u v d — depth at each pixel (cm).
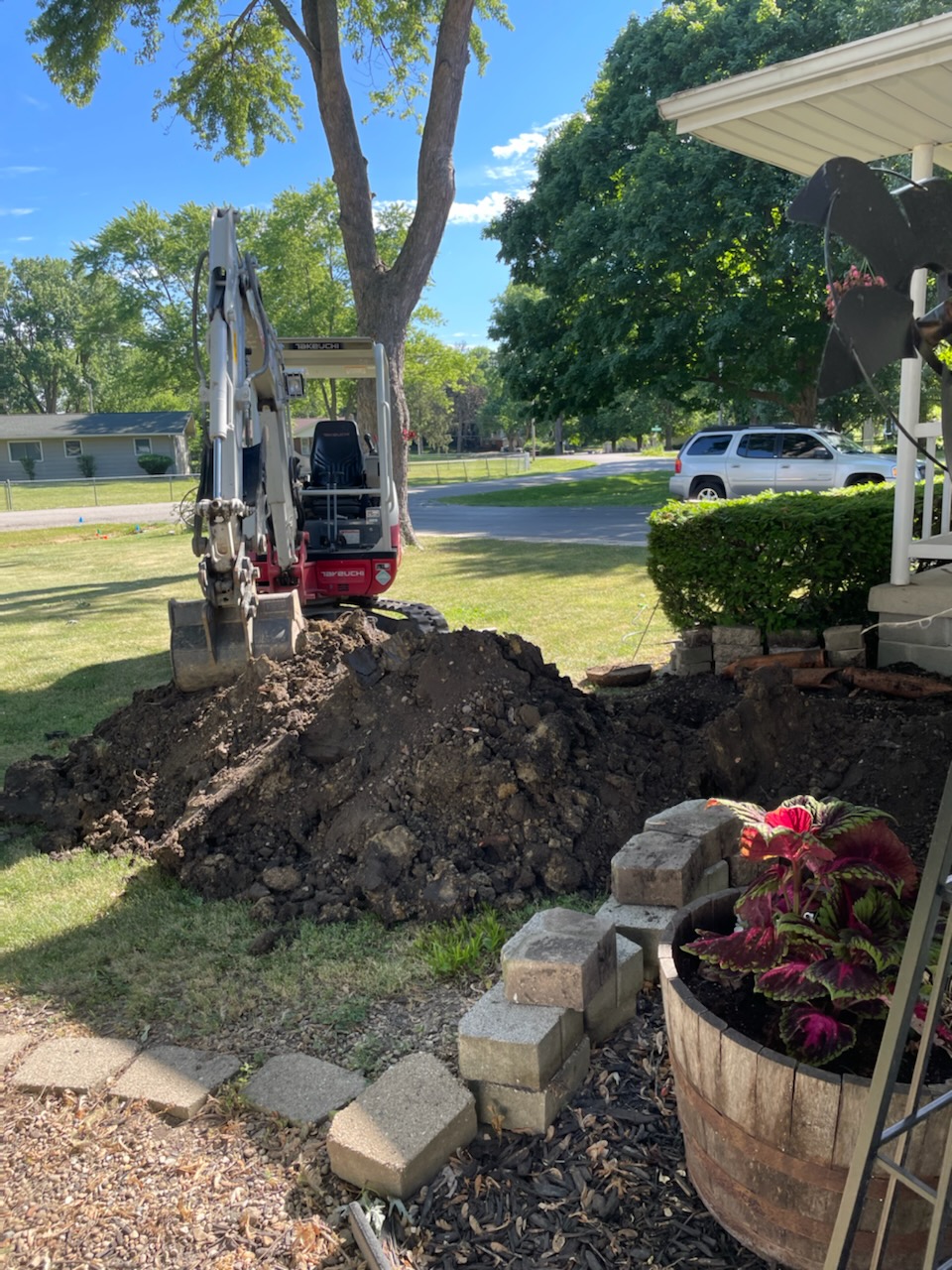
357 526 884
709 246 1952
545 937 271
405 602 934
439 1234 215
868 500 610
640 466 4769
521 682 442
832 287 192
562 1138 241
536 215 2539
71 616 1203
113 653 954
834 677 535
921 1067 149
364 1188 228
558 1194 224
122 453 5241
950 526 566
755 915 211
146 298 4259
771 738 428
